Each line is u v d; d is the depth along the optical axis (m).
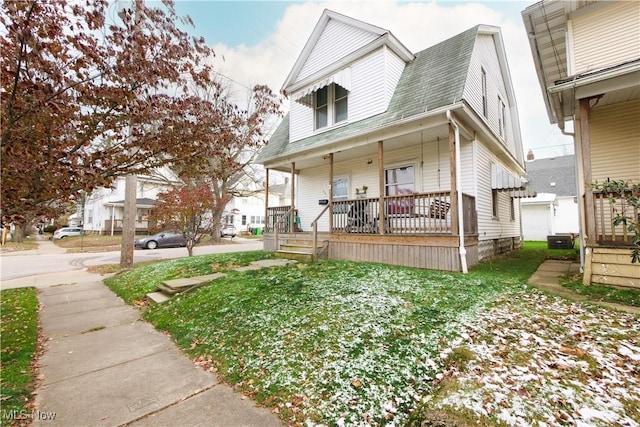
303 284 5.16
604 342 2.87
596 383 2.22
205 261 8.59
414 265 6.72
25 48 2.65
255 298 4.65
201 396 2.51
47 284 7.73
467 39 7.96
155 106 3.75
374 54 8.80
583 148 5.29
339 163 10.78
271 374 2.70
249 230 35.41
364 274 5.70
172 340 3.82
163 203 11.98
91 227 32.19
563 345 2.83
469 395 2.11
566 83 5.32
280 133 12.52
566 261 7.89
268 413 2.23
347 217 8.32
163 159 4.29
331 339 3.13
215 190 20.14
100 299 6.11
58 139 3.13
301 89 11.20
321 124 10.44
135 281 7.17
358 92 9.17
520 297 4.30
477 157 7.90
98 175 3.34
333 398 2.28
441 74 7.46
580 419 1.85
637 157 6.19
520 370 2.41
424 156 8.51
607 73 4.93
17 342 3.76
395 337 3.07
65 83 2.98
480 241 7.90
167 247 19.14
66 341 3.85
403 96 8.04
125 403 2.43
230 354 3.18
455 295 4.32
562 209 19.48
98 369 3.04
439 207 6.62
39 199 3.11
